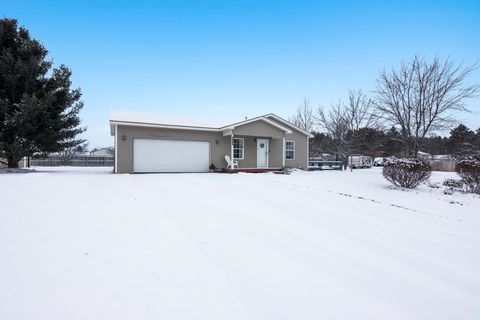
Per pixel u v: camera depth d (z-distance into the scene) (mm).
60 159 28609
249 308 2178
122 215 4797
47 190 6852
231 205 6121
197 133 15719
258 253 3383
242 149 17188
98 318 1973
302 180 12172
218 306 2182
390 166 11234
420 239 4395
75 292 2312
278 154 18438
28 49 13625
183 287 2467
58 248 3252
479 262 3500
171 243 3564
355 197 8219
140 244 3482
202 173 14633
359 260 3352
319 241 3988
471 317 2219
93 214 4770
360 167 27672
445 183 11453
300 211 5918
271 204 6496
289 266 3047
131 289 2395
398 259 3457
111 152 45375
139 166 14211
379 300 2420
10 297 2199
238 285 2553
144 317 2002
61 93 14250
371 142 28750
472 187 10148
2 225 4012
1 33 13008
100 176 11320
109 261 2951
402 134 17859
